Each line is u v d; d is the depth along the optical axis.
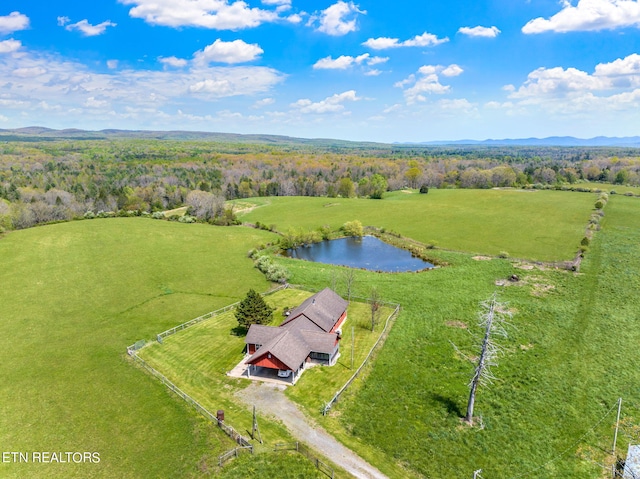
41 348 50.00
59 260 80.56
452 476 30.84
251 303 52.78
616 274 70.25
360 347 49.66
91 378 43.59
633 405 38.09
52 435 35.22
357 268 84.62
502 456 32.69
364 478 30.41
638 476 29.38
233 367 45.41
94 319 58.25
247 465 31.36
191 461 31.98
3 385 42.47
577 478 30.48
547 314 56.75
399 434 35.12
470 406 36.22
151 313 60.47
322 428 35.69
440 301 62.91
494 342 49.72
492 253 87.56
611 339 49.72
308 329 48.06
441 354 47.88
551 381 42.00
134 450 33.34
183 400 39.62
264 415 37.31
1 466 31.81
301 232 107.06
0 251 83.19
